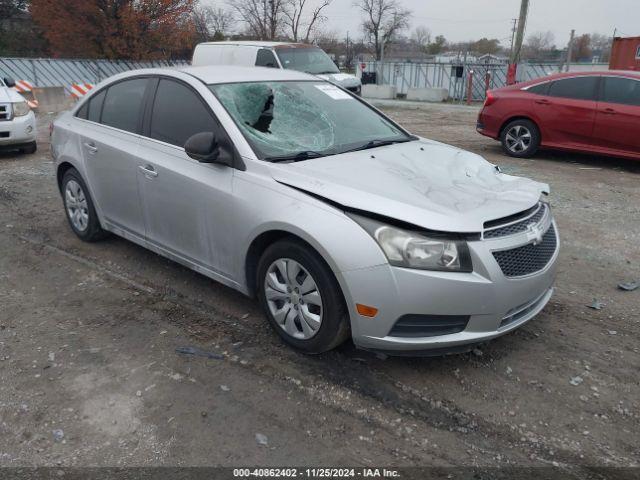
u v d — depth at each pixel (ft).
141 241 15.37
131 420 9.86
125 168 14.84
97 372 11.21
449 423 9.85
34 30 126.62
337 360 11.61
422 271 9.87
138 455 9.06
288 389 10.70
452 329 10.36
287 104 14.03
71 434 9.53
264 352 11.90
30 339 12.42
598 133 29.99
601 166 30.96
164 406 10.21
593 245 18.51
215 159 12.19
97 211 16.84
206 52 48.88
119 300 14.25
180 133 13.62
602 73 30.07
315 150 12.82
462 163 13.12
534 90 32.12
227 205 12.08
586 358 11.87
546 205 12.28
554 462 8.99
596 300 14.55
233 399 10.42
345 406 10.25
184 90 13.89
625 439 9.52
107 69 91.97
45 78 82.69
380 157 12.64
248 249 11.94
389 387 10.78
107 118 16.16
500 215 10.42
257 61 45.91
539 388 10.83
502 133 33.55
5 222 20.30
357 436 9.52
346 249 10.15
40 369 11.30
